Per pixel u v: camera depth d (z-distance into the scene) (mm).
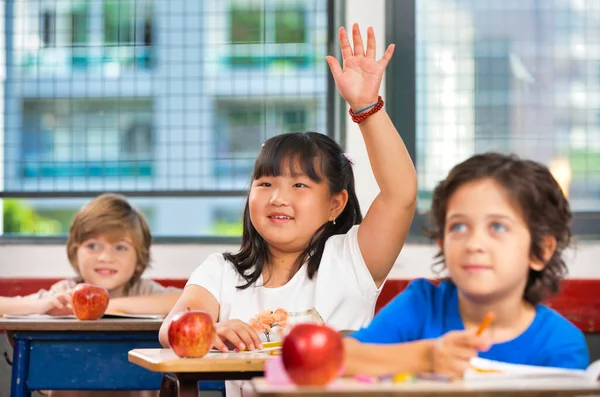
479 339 1248
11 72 4250
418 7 3986
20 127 4238
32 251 3949
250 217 2303
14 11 4262
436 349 1271
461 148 3988
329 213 2352
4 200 4184
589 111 4012
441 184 1516
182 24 4242
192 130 4223
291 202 2258
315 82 4102
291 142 2311
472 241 1422
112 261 3348
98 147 4234
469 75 3998
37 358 2488
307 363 1152
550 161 4004
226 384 2256
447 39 3988
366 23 3967
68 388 2486
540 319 1503
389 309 1627
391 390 1071
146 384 2496
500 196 1425
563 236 1549
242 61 4211
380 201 2229
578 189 3982
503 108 4004
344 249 2271
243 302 2254
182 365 1577
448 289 1629
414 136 3973
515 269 1430
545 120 4008
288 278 2287
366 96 2143
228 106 4223
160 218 4176
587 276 3764
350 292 2234
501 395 1090
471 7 4000
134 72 4258
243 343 1868
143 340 2508
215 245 3922
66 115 4246
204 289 2262
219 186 4184
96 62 4266
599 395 1112
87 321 2467
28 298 3387
